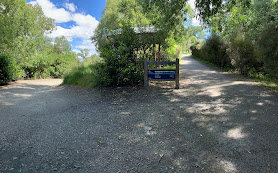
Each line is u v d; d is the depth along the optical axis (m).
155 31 11.23
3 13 15.67
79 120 4.73
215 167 2.70
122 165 2.81
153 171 2.66
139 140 3.57
